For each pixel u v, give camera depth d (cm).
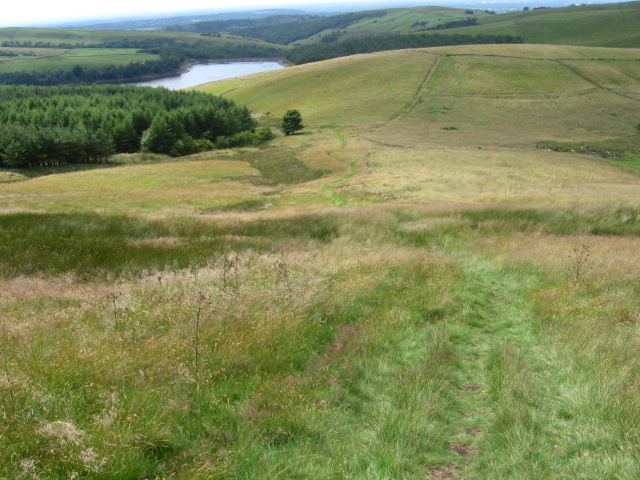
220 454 412
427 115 10769
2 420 412
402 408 517
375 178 5006
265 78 16612
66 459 369
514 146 7850
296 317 755
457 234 1789
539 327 770
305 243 1583
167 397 496
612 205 2262
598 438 453
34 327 682
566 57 14262
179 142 10031
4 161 7956
